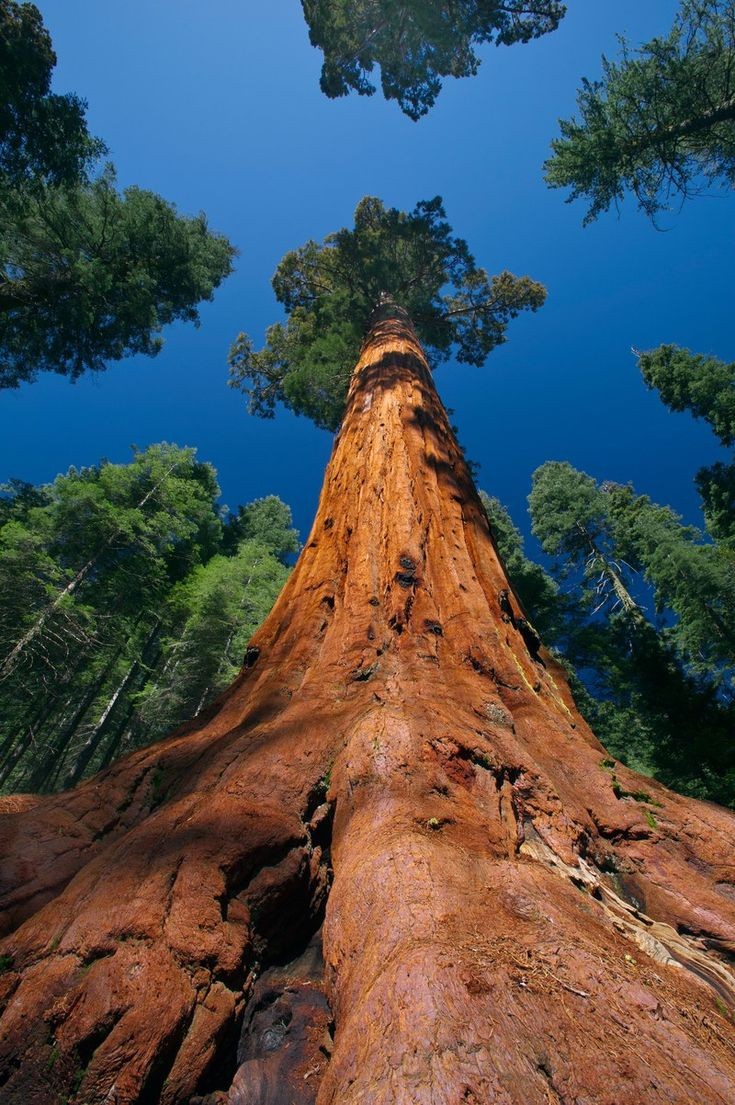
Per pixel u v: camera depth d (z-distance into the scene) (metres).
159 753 3.86
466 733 3.36
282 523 40.88
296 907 2.70
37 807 3.32
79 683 21.94
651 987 1.84
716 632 21.84
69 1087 1.69
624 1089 1.36
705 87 11.38
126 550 22.22
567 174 12.87
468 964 1.74
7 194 13.59
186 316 19.88
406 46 16.28
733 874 2.92
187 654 22.66
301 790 3.16
